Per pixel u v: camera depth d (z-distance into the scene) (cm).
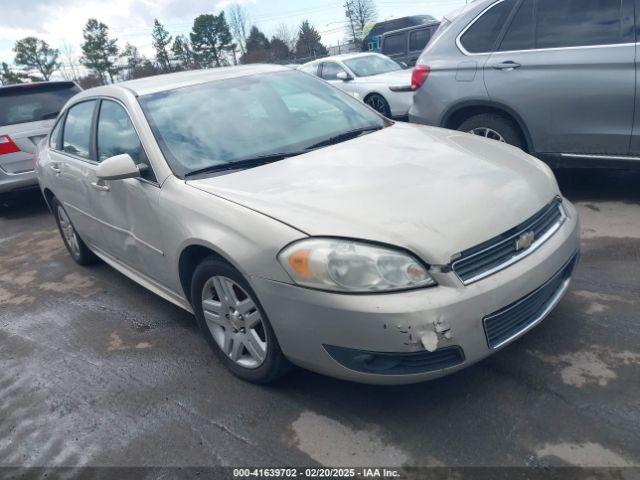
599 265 379
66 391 327
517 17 489
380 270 230
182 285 325
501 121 511
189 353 345
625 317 314
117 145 374
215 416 282
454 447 240
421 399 270
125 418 293
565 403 255
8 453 283
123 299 444
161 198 316
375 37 2134
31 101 798
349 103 408
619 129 445
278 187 282
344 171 294
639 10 429
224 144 338
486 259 245
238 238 264
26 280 527
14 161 750
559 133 474
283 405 281
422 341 226
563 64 459
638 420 241
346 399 278
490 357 294
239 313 287
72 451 275
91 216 425
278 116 367
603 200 495
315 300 238
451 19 545
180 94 371
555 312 328
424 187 269
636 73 426
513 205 263
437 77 540
